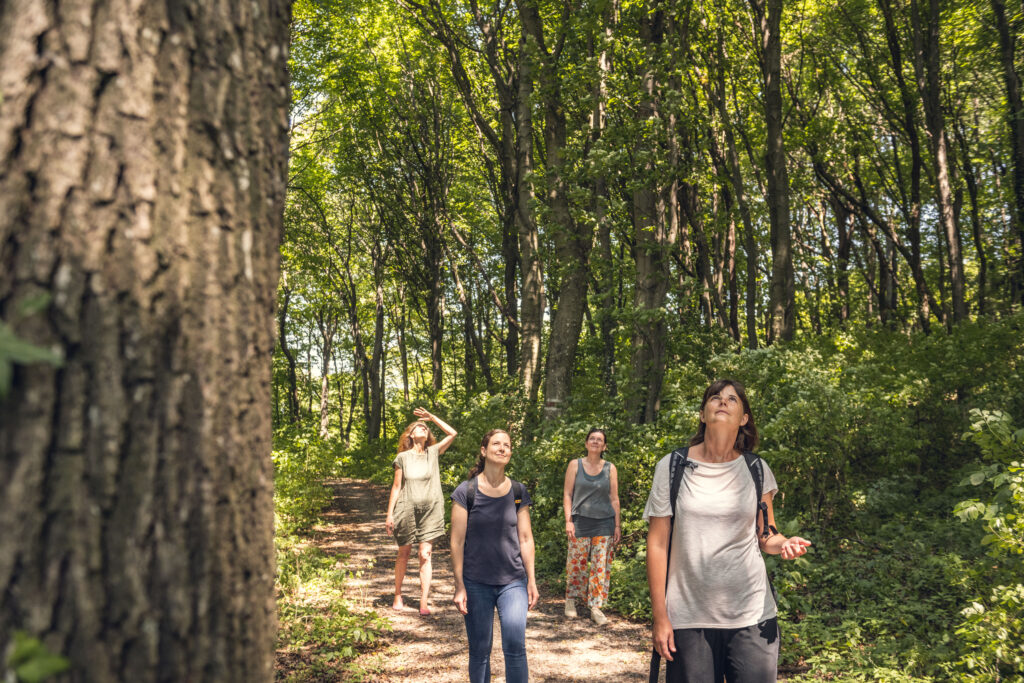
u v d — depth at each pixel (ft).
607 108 37.63
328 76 64.28
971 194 59.41
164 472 3.77
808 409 23.57
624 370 36.01
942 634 16.29
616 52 35.65
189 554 3.84
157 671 3.67
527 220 47.01
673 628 8.86
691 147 47.93
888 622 17.54
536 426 42.47
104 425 3.59
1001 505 14.35
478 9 50.31
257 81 4.58
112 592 3.55
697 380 36.45
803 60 61.36
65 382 3.51
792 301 46.52
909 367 34.68
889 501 25.57
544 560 28.25
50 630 3.37
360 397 154.30
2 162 3.52
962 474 27.25
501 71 51.78
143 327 3.76
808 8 54.39
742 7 50.24
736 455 9.45
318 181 82.43
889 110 55.06
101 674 3.48
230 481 4.12
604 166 34.58
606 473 21.65
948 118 58.65
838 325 61.67
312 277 105.70
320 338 139.23
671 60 35.06
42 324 3.49
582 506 21.47
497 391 47.44
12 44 3.63
